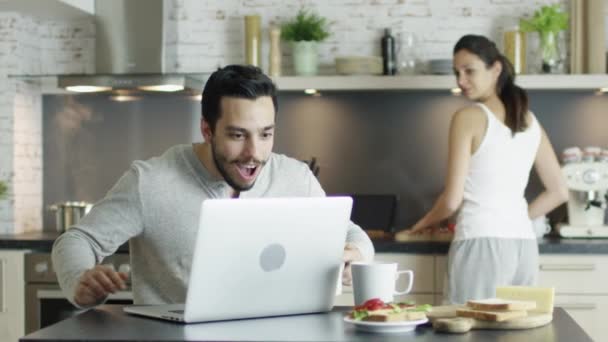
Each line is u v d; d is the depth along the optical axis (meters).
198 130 5.33
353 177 5.24
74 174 5.39
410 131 5.22
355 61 4.93
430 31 5.18
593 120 5.11
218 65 5.29
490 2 5.15
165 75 4.78
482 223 4.02
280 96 5.27
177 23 5.30
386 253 4.46
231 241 2.15
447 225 5.06
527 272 4.07
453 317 2.23
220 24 5.29
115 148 5.37
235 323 2.20
